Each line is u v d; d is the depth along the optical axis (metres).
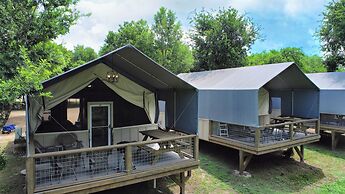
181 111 7.71
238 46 21.25
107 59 6.84
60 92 6.56
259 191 7.50
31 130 6.17
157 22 27.98
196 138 6.80
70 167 5.74
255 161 10.26
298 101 11.60
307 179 8.59
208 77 12.95
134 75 7.91
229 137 10.01
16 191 6.80
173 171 6.32
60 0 8.33
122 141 7.91
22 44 7.58
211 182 8.02
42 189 4.70
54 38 8.78
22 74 5.31
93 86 7.62
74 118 7.29
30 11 7.98
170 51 27.02
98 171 5.72
